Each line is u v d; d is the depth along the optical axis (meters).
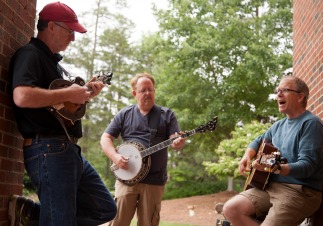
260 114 15.20
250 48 14.77
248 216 3.98
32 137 3.09
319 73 5.07
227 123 15.52
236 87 14.70
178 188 19.78
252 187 4.11
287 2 15.66
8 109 3.34
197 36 15.44
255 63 14.23
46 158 3.04
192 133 4.50
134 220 9.34
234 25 14.97
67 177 3.07
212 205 15.40
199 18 15.83
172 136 4.53
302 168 3.68
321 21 4.99
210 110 15.17
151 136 4.55
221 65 15.38
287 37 15.20
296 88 3.99
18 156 3.60
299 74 6.34
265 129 11.44
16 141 3.53
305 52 5.91
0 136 3.23
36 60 3.03
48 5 3.21
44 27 3.21
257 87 15.23
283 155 3.97
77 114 3.18
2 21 3.20
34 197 14.77
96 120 24.42
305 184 3.85
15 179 3.56
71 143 3.16
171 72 16.33
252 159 4.41
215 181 20.53
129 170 4.43
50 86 3.06
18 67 2.96
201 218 13.13
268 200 3.95
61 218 3.01
